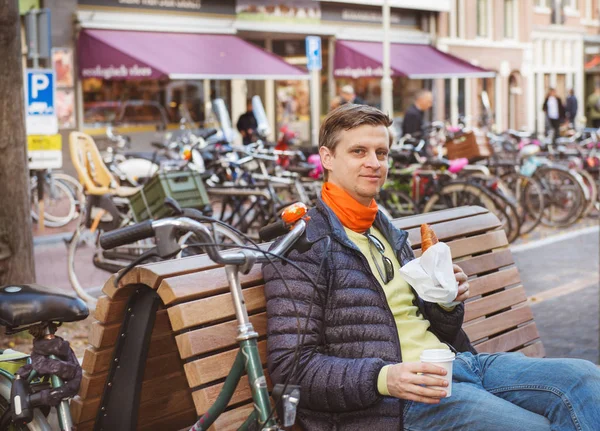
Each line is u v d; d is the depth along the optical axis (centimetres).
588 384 335
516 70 3566
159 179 810
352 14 2688
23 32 1841
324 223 338
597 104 3238
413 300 357
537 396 339
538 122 3800
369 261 344
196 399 315
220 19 2241
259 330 340
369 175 342
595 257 1143
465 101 3266
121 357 340
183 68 1994
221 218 1109
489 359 359
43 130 1289
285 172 1183
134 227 279
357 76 2614
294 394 278
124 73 1936
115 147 1969
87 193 834
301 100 2553
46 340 352
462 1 3219
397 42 2862
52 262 1100
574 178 1430
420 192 1278
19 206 684
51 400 343
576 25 4022
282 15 2447
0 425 361
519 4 3569
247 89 2384
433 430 330
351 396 306
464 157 1340
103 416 345
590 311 814
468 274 461
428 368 300
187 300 321
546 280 980
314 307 321
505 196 1204
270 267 326
